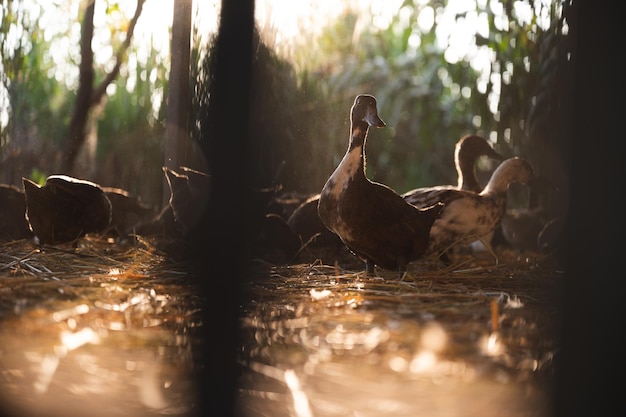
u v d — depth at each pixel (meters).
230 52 1.99
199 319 3.69
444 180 13.56
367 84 13.41
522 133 9.87
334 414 2.52
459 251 7.59
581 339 2.17
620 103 2.14
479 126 12.28
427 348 3.32
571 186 2.18
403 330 3.66
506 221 8.01
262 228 6.34
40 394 2.64
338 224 5.46
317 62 11.47
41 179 10.07
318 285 5.07
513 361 3.14
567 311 2.19
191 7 6.45
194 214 6.00
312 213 6.62
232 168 2.03
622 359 2.15
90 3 9.78
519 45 9.82
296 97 9.96
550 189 7.38
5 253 5.91
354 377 2.91
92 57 9.88
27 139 10.29
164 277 5.00
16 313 3.81
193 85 6.40
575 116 2.17
